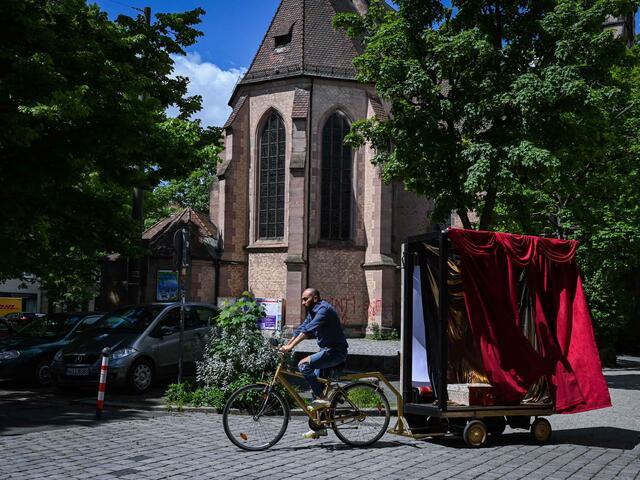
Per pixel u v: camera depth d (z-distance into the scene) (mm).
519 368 8391
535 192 19219
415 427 8484
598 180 19922
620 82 17828
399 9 17078
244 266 35688
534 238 8938
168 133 14453
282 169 35281
